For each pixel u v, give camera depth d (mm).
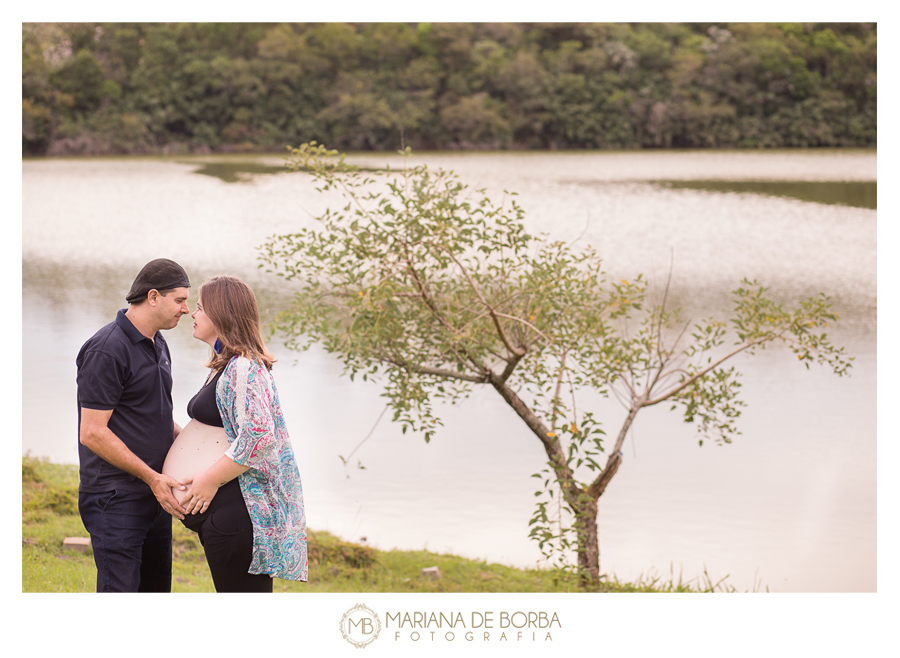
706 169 45781
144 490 3250
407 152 5141
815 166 46031
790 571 7023
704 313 18250
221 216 32406
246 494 3117
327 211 5332
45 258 25891
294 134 58719
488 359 6363
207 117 58906
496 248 5371
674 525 8203
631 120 57125
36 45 57344
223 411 3125
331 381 13242
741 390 13109
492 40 61094
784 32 56719
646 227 30250
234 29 60344
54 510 6070
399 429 11016
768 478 9492
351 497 8469
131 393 3211
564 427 5164
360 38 60000
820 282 21953
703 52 58062
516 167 45844
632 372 6230
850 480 9438
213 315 3150
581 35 61031
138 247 27438
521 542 7379
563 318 5656
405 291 5234
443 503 8336
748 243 27266
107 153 56156
